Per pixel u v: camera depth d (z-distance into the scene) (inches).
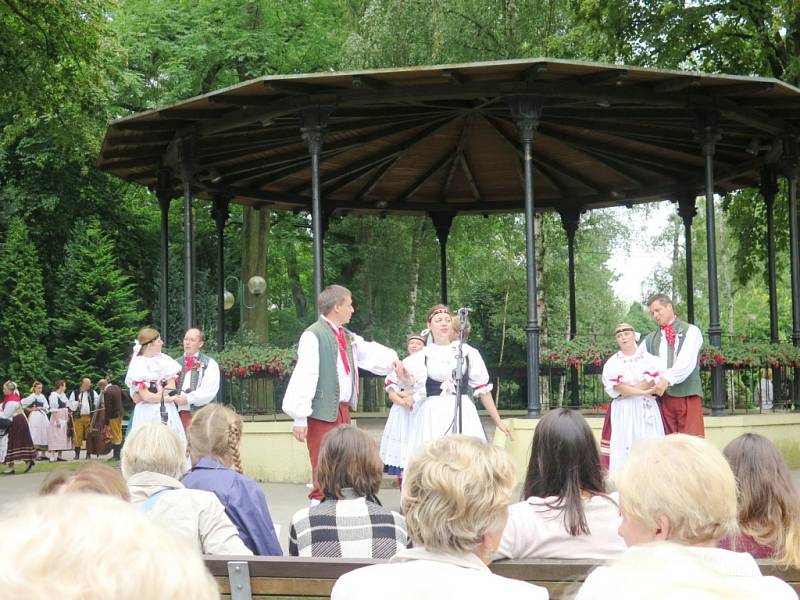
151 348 342.3
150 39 928.9
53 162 1015.0
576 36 744.3
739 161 565.9
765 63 704.4
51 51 702.5
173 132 482.9
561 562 118.3
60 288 1036.5
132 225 1142.3
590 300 1262.3
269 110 435.5
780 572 120.6
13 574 35.5
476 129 548.1
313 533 142.5
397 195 647.1
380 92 420.2
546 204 655.1
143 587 36.2
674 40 675.4
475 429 295.0
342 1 931.3
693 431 348.2
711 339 444.8
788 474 128.1
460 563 95.9
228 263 1167.0
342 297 293.9
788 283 1208.8
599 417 450.0
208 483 162.6
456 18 814.5
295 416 286.0
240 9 949.8
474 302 1195.3
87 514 37.7
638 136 524.1
